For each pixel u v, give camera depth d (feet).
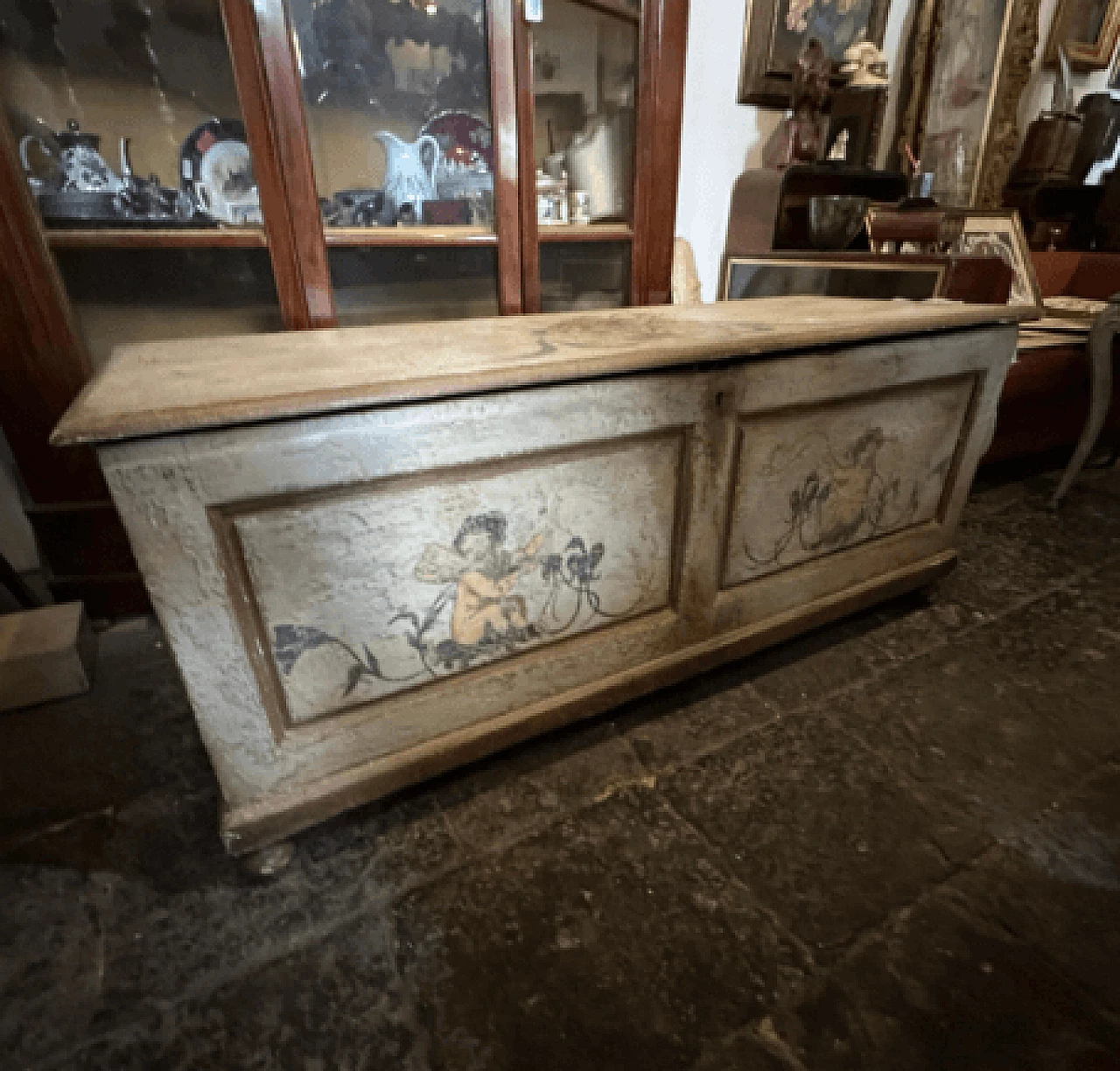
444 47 5.03
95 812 3.62
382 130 5.16
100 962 2.87
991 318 4.43
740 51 7.23
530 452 3.15
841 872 3.26
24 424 4.52
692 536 3.86
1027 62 8.90
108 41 4.14
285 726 3.13
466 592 3.29
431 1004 2.71
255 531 2.72
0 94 3.91
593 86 5.99
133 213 4.43
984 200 9.53
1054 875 3.25
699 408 3.52
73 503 4.83
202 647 2.77
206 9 4.14
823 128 7.34
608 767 3.91
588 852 3.37
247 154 4.52
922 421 4.60
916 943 2.93
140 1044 2.58
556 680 3.78
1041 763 3.93
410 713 3.37
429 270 5.37
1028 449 7.84
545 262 5.86
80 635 4.61
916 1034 2.60
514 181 5.27
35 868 3.30
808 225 7.42
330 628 3.02
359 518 2.88
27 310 4.27
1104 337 6.50
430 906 3.11
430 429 2.85
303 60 4.66
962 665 4.80
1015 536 6.73
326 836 3.47
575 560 3.57
